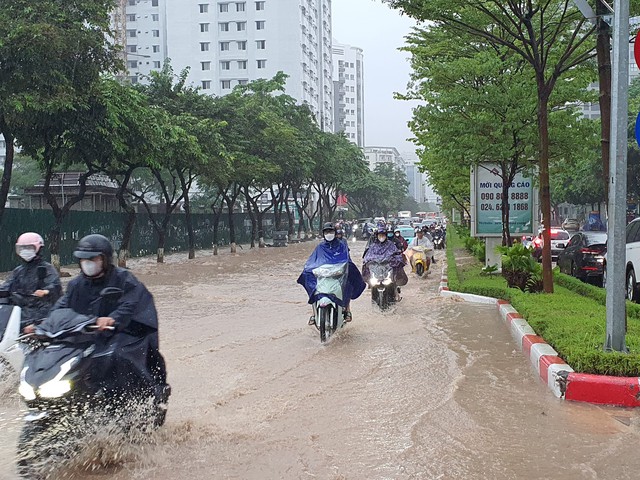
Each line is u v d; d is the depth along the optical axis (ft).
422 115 51.19
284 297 49.65
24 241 22.50
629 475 14.39
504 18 43.11
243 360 26.71
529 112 46.57
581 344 22.89
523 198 58.85
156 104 97.25
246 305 45.06
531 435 17.12
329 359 26.84
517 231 59.16
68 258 91.04
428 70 53.06
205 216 149.07
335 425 18.06
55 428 14.64
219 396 21.04
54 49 55.47
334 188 254.88
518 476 14.34
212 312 41.47
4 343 20.52
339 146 198.18
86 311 16.35
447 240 133.39
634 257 42.29
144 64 292.20
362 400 20.61
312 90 294.87
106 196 117.39
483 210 59.36
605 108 29.96
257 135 119.44
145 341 16.55
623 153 21.94
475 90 48.78
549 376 21.70
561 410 19.36
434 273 69.05
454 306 42.65
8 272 77.92
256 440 16.81
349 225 216.74
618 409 19.47
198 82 273.13
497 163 56.65
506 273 44.52
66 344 15.16
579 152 50.39
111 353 15.47
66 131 67.92
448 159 53.62
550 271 40.11
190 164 92.99
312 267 32.32
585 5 28.68
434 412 19.19
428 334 32.55
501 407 19.71
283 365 25.73
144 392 16.24
